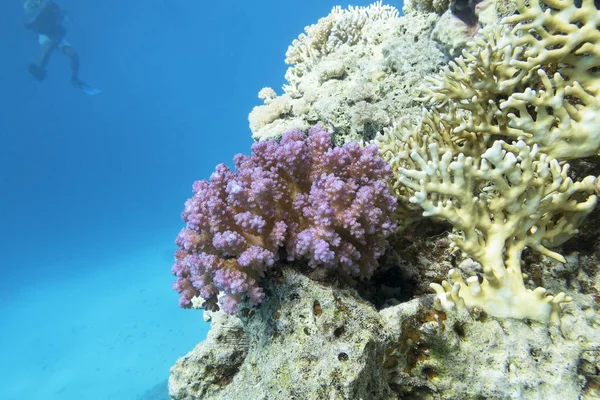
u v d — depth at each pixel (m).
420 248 2.63
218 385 2.65
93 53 96.88
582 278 2.18
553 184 1.90
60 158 86.06
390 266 2.59
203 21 101.50
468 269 2.40
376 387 1.87
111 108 97.44
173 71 104.00
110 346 16.84
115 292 22.88
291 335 1.92
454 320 1.92
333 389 1.68
